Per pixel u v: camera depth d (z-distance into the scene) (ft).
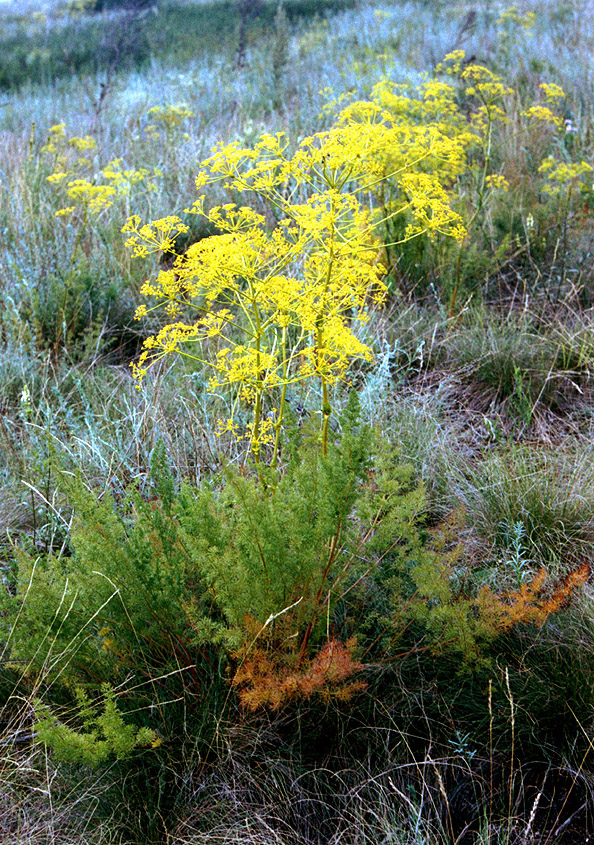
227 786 6.03
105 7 67.46
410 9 47.50
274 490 6.87
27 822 5.94
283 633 6.55
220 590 6.24
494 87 14.56
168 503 7.18
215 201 18.48
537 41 32.07
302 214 6.45
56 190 18.58
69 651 6.33
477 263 14.62
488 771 6.37
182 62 43.24
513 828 5.89
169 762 6.25
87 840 5.78
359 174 7.38
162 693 6.63
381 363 11.88
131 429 10.93
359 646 6.71
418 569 6.65
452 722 6.38
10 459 10.18
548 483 9.36
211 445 9.93
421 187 7.92
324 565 6.77
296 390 11.16
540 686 6.69
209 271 6.23
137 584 6.38
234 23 50.80
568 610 7.40
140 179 18.38
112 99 33.63
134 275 15.42
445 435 10.73
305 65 35.32
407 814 6.04
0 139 26.35
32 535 8.98
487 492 9.43
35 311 13.62
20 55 50.49
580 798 6.20
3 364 12.35
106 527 6.66
